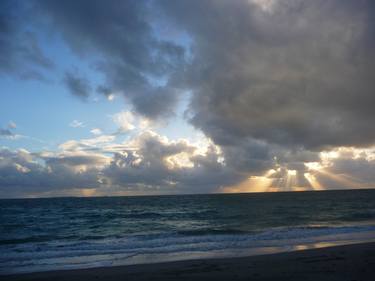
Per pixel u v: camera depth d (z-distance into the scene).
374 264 12.34
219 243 19.81
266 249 17.50
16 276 12.12
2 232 31.66
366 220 35.88
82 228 34.94
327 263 12.62
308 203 76.94
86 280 11.28
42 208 77.25
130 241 21.83
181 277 11.19
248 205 74.38
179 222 39.72
